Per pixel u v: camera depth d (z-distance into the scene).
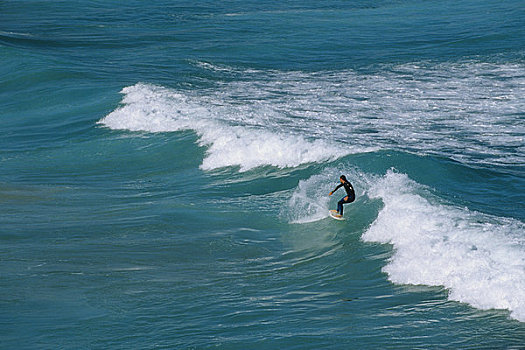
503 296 36.47
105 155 84.06
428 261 42.22
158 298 40.72
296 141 73.62
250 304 39.47
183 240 52.41
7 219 59.31
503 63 134.75
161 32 199.25
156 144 85.25
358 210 55.44
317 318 36.84
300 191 62.06
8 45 160.12
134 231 54.88
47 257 48.81
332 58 154.00
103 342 34.78
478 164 69.31
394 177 61.31
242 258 48.47
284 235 53.03
